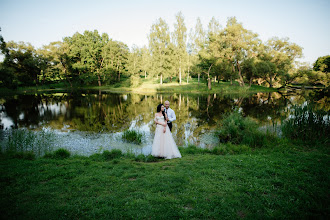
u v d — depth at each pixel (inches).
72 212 120.3
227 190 147.9
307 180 161.2
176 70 2030.0
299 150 266.4
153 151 256.1
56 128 464.1
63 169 199.5
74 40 2199.8
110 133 424.5
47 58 1897.1
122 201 133.2
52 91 1771.7
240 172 182.4
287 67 1812.3
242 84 1770.4
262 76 1878.7
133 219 114.0
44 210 122.1
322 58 2114.9
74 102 987.3
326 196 134.8
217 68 1585.9
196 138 386.9
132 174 181.8
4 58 1764.3
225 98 1190.9
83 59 2064.5
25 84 2015.3
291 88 2023.9
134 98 1186.6
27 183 162.6
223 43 1601.9
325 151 254.7
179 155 254.4
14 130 439.5
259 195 138.6
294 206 125.0
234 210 122.9
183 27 1800.0
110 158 253.3
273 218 113.3
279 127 434.9
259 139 326.6
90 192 147.0
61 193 146.3
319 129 329.4
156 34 1777.8
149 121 556.4
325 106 629.6
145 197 139.2
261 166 197.6
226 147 300.5
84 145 342.6
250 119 404.5
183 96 1312.7
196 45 2075.5
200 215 117.4
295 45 2000.5
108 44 2181.3
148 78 2625.5
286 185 153.5
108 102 990.4
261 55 1902.1
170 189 150.3
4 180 168.4
